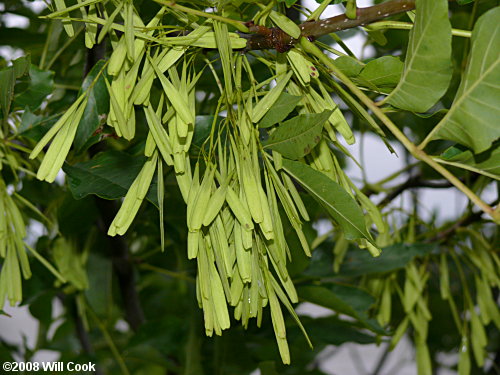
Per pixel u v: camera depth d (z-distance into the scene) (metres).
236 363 0.80
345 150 0.44
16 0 0.76
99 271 0.80
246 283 0.40
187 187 0.40
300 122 0.40
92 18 0.41
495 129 0.39
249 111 0.41
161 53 0.41
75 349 0.97
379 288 0.74
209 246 0.39
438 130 0.40
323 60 0.41
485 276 0.68
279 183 0.41
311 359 0.90
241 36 0.43
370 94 0.69
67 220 0.67
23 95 0.56
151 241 0.84
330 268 0.73
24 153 0.63
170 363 0.82
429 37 0.39
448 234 0.73
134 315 0.82
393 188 0.81
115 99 0.39
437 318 1.05
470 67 0.39
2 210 0.51
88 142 0.54
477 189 0.72
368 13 0.41
